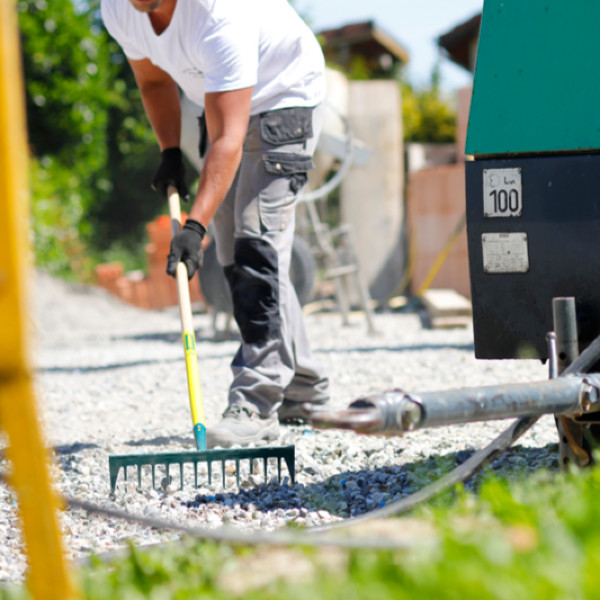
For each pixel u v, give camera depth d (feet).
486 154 34.40
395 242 173.06
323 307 162.71
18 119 14.20
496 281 34.24
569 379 26.27
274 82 48.62
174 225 48.85
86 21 217.97
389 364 85.61
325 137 126.21
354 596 15.71
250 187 49.21
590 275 32.83
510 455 42.24
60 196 237.66
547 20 33.65
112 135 326.44
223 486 39.70
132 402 70.74
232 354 103.50
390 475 40.45
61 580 15.67
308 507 36.65
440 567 15.66
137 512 36.14
